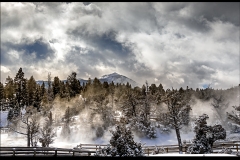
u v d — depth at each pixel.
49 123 43.72
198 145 23.31
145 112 54.69
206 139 23.91
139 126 49.50
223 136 25.08
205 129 24.45
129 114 55.56
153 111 55.94
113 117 57.62
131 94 59.09
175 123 31.33
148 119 53.53
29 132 35.66
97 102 63.19
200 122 24.94
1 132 50.88
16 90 76.81
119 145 16.27
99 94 68.00
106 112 58.31
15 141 44.50
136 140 47.09
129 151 16.12
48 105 67.00
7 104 74.00
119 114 66.12
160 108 51.28
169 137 49.91
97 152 17.02
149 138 47.88
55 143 46.09
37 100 75.06
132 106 56.84
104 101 63.47
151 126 50.03
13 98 75.31
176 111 32.16
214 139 24.77
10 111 59.09
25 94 77.06
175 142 46.00
